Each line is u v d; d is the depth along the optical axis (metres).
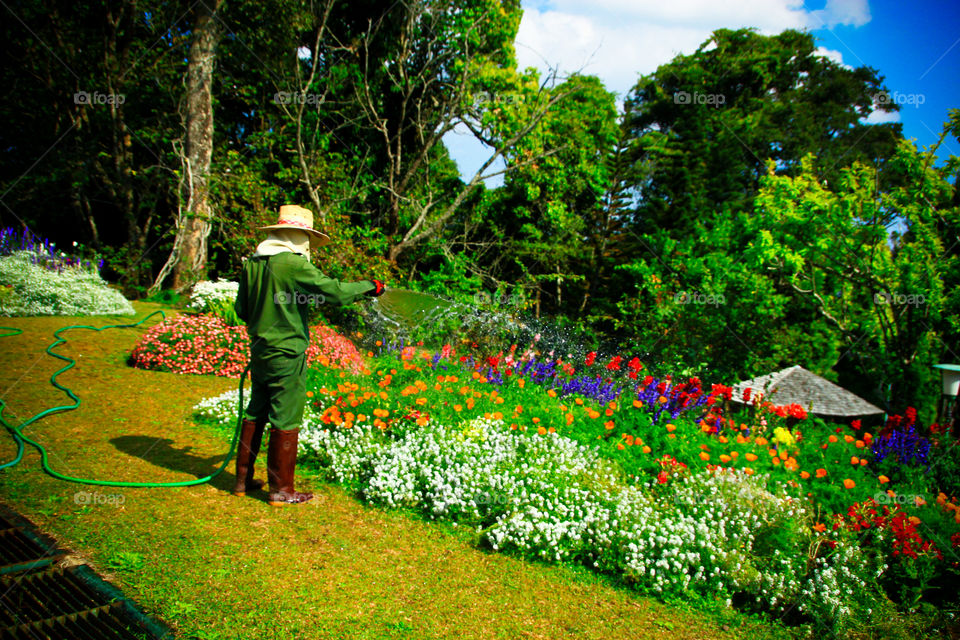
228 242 13.10
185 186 14.19
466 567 3.45
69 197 18.30
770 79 24.25
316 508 3.92
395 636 2.68
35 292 9.06
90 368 6.54
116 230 20.94
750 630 3.28
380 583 3.12
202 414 5.36
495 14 19.03
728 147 21.77
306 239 3.92
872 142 23.44
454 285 19.55
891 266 11.38
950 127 10.93
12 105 17.08
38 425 4.66
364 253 13.12
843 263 12.10
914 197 11.28
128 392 5.91
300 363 3.80
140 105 18.27
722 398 6.60
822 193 12.25
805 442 5.86
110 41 16.72
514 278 23.27
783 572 3.70
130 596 2.66
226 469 4.32
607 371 7.73
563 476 4.32
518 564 3.58
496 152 19.12
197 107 13.76
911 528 4.10
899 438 6.27
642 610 3.29
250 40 17.31
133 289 13.28
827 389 9.46
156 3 17.30
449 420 5.25
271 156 17.25
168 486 3.87
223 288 10.55
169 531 3.30
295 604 2.80
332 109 20.03
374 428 5.13
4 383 5.60
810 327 14.41
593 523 3.88
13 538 2.99
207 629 2.52
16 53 16.47
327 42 19.56
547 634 2.90
